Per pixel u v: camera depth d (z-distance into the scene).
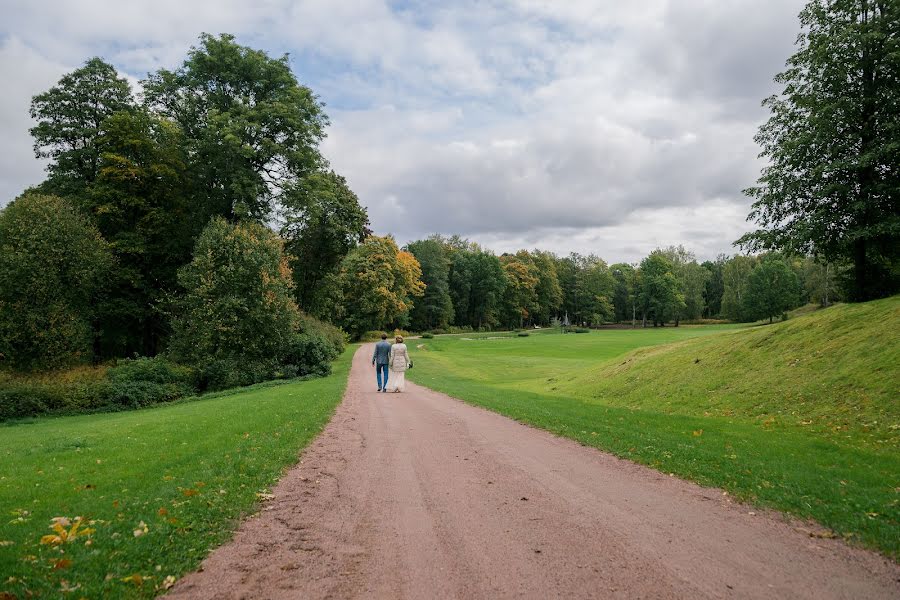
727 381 17.25
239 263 30.36
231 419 12.91
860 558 4.79
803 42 21.67
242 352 30.77
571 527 5.54
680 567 4.54
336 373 32.56
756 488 6.89
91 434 12.70
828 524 5.64
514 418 13.20
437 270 103.12
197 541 5.05
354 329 73.25
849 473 7.86
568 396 22.64
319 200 38.12
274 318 30.78
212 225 31.59
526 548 4.96
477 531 5.42
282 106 34.12
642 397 19.09
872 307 16.69
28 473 8.05
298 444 9.63
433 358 48.28
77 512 5.82
